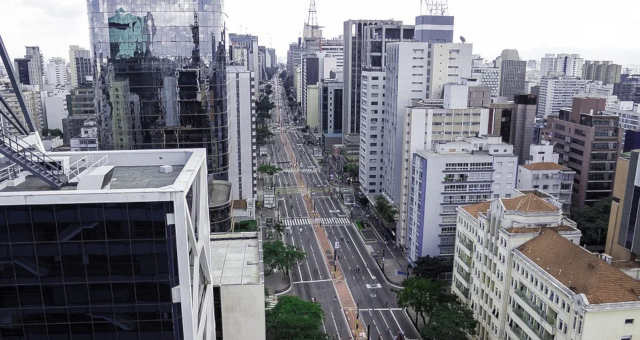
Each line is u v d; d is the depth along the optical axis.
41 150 53.25
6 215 40.25
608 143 178.00
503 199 97.94
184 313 44.06
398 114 172.62
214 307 60.56
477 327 104.94
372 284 137.12
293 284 136.75
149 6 116.06
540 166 157.75
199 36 119.44
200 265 55.12
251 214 169.12
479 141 139.50
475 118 151.62
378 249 160.50
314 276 141.75
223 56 125.19
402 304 111.50
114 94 119.69
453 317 97.69
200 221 53.78
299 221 187.88
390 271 144.12
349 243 166.00
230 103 165.50
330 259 153.38
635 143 184.25
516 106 188.38
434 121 149.62
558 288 77.38
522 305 88.00
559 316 77.25
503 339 94.62
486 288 101.44
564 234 93.44
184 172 47.28
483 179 134.38
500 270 95.38
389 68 180.12
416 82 171.50
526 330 86.19
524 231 92.94
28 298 42.44
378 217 181.62
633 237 112.69
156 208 41.41
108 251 42.03
